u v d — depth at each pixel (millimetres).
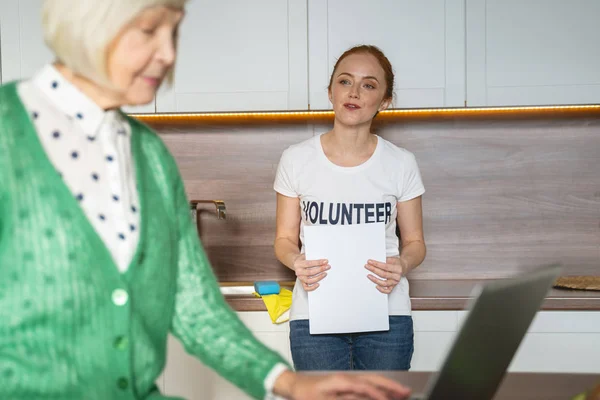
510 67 2303
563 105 2303
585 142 2635
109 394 771
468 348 785
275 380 884
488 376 906
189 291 948
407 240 1994
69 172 777
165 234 870
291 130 2658
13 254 728
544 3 2285
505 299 792
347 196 1891
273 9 2318
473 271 2678
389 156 1928
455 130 2654
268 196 2674
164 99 2350
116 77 777
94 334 763
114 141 833
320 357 1847
